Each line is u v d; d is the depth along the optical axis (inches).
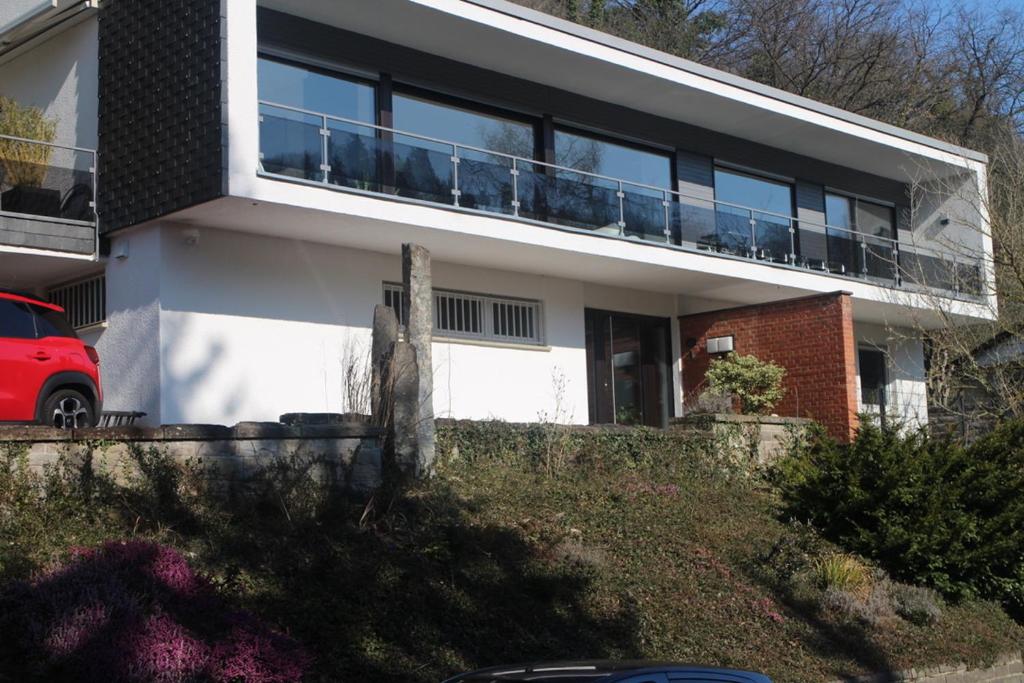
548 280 818.8
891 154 1002.1
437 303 752.3
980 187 1003.3
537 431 625.9
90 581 337.1
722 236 844.6
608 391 873.5
